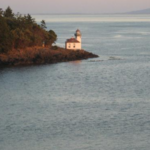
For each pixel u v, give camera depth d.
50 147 193.50
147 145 195.12
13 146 194.75
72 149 191.38
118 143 197.38
